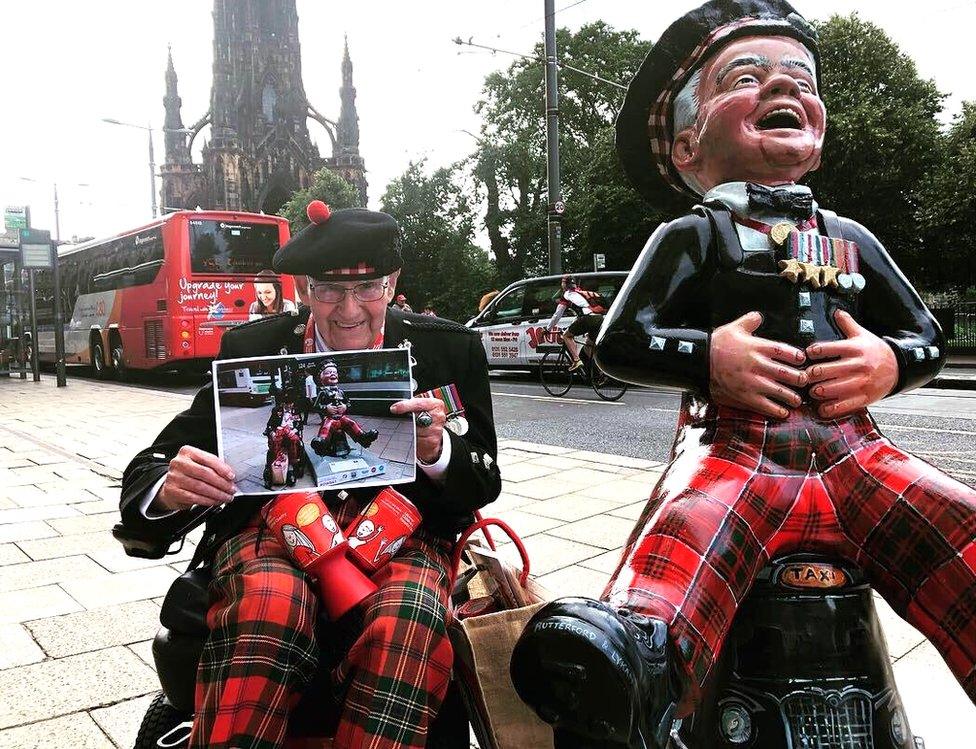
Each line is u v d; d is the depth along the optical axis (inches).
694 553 51.7
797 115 61.7
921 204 738.8
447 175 1301.7
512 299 534.3
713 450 58.2
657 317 60.0
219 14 2262.6
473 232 1323.8
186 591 67.2
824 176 741.3
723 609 51.4
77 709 96.0
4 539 168.1
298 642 58.7
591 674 41.9
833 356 57.4
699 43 64.5
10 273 704.4
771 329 59.1
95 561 153.6
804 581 55.9
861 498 55.2
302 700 65.2
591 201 855.7
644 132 71.0
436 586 64.4
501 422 347.6
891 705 57.8
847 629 56.4
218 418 64.7
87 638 117.2
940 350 62.1
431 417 66.7
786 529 55.8
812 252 59.7
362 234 68.9
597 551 154.3
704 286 61.1
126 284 616.7
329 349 73.5
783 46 62.9
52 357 794.2
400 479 66.1
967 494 53.5
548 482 215.6
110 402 461.1
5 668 107.1
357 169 2336.4
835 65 784.3
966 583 51.5
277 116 2295.8
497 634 64.9
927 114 793.6
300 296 76.2
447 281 1290.6
